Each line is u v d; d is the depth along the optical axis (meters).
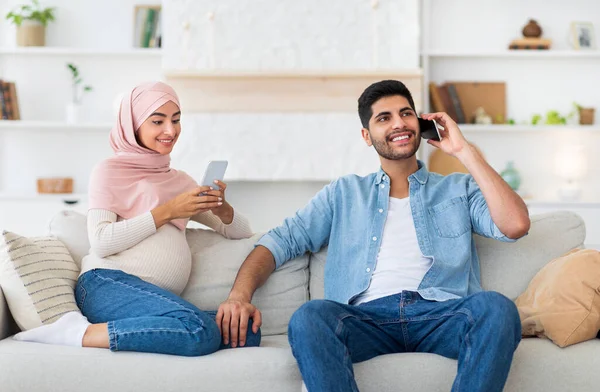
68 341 1.92
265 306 2.25
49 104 5.13
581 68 5.09
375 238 2.15
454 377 1.81
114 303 2.02
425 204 2.19
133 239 2.12
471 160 2.09
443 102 4.98
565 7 5.08
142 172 2.29
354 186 2.27
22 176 5.16
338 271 2.19
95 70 5.13
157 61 5.13
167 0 4.81
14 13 5.11
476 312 1.76
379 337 1.96
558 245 2.25
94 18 5.10
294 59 4.82
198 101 4.68
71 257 2.24
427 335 1.93
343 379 1.71
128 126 2.29
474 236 2.28
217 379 1.82
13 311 2.02
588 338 1.93
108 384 1.81
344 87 4.68
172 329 1.87
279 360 1.84
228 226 2.35
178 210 2.15
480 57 5.08
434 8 5.08
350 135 4.68
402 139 2.18
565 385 1.82
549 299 1.97
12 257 2.02
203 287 2.26
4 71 5.11
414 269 2.10
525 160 5.12
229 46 4.82
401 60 4.81
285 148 4.70
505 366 1.70
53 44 5.09
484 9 5.08
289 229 2.26
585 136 5.09
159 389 1.81
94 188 2.20
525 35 4.97
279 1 4.80
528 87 5.10
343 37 4.80
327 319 1.80
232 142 4.70
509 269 2.23
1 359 1.83
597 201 4.94
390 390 1.81
